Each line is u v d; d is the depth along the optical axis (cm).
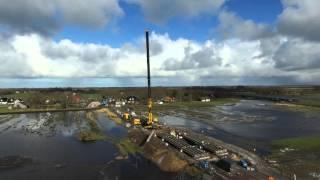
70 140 14238
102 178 8762
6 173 9375
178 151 10606
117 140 13912
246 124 18425
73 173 9262
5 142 13912
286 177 8031
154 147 11631
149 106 16588
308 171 8588
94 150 12125
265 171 8525
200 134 14550
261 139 13538
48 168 9812
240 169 8688
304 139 13212
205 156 9788
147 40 16438
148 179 8562
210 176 8144
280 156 10319
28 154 11644
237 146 11944
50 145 13175
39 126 18512
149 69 16600
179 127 17150
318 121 19288
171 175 8825
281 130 16012
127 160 10544
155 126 16100
